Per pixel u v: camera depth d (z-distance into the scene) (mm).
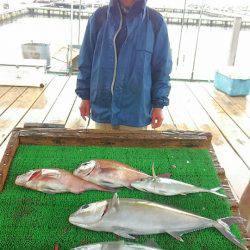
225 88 5633
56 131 1826
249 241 1222
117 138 1812
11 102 4680
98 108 2432
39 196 1403
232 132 4082
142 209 1266
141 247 1115
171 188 1452
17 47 9562
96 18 2285
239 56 9297
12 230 1221
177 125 4219
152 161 1696
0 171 1479
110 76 2289
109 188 1469
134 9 2135
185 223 1264
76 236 1204
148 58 2240
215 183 1552
